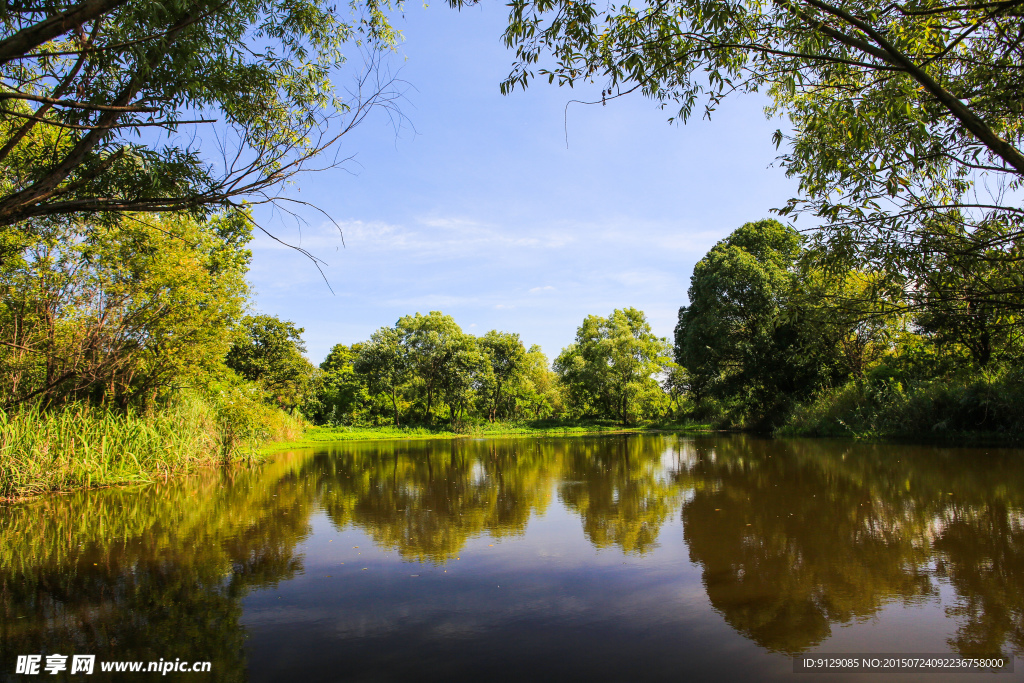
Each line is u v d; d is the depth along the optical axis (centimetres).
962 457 1155
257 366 3466
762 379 2619
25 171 573
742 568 486
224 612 408
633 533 630
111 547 598
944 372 1545
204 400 1479
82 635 370
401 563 530
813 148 565
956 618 368
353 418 4431
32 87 506
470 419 3991
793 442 1797
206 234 1284
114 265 1138
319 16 608
